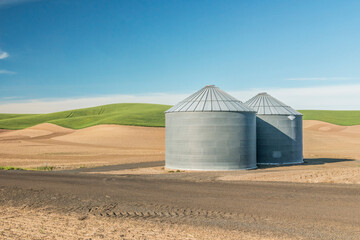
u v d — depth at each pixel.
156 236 11.34
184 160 32.72
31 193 19.41
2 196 18.59
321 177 23.75
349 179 22.69
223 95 34.38
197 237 11.25
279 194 18.22
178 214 14.45
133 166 37.22
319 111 182.38
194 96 34.75
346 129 110.12
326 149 62.09
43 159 45.69
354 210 14.73
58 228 12.38
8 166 37.88
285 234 11.60
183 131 32.81
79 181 23.94
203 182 22.78
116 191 19.84
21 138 87.06
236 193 18.70
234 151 32.19
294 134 38.53
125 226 12.66
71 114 171.62
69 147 65.38
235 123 32.38
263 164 37.56
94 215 14.42
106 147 67.38
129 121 113.50
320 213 14.29
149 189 20.36
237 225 12.72
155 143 75.81
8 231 11.94
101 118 141.75
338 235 11.48
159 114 133.38
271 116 37.91
